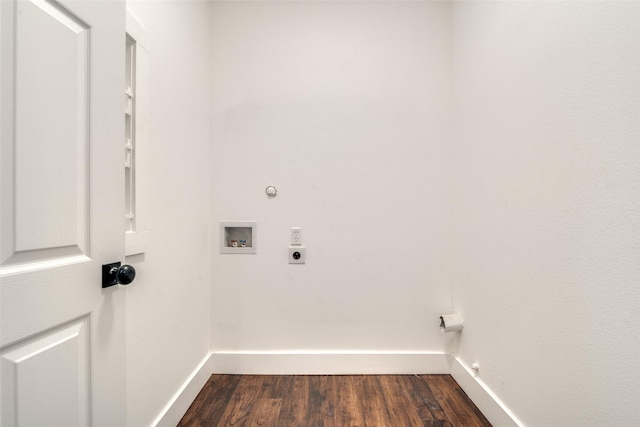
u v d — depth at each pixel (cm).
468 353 154
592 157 82
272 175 175
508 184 121
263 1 175
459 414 137
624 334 73
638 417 70
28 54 55
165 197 123
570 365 90
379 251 175
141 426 105
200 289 160
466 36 157
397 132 175
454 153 172
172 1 130
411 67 176
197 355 156
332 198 175
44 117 58
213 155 175
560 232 94
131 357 101
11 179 53
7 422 51
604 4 79
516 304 115
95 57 70
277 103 175
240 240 179
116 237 77
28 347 55
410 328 174
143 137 105
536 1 105
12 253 53
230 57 175
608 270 78
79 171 67
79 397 66
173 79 130
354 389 157
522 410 111
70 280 63
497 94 129
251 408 141
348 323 174
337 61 175
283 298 174
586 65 84
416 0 176
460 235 164
